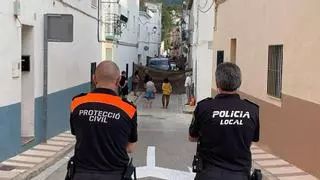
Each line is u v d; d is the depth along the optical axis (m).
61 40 13.85
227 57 20.08
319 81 9.90
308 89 10.55
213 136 4.88
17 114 11.89
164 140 16.80
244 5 17.19
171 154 13.59
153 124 22.88
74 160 4.80
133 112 4.80
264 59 14.55
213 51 24.17
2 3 10.81
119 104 4.77
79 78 20.55
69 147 13.62
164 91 32.78
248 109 4.92
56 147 13.48
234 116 4.88
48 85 15.19
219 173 4.83
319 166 9.88
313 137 10.22
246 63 16.88
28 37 13.35
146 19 64.06
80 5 20.45
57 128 16.50
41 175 10.38
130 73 45.12
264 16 14.59
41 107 14.12
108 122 4.69
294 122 11.49
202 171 4.91
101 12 27.00
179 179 10.16
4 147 11.05
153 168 11.32
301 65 11.04
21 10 12.07
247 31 16.75
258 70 15.23
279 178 10.13
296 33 11.48
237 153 4.85
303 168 10.85
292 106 11.64
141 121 24.30
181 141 16.55
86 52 22.30
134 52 49.56
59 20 13.80
